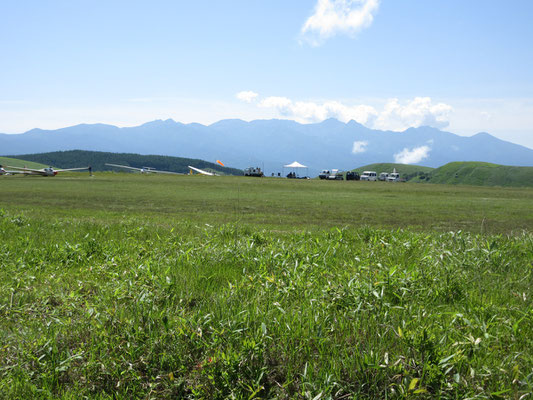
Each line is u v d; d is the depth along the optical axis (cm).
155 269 539
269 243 842
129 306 398
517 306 404
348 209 2230
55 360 308
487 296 436
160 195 3030
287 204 2472
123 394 281
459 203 2781
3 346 335
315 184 5909
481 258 582
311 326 336
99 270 583
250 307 385
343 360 291
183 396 283
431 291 437
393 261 615
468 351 300
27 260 655
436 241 776
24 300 451
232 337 320
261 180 6944
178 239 870
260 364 299
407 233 962
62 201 2400
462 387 264
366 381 277
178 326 342
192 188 4078
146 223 1229
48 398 269
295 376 292
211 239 862
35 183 4625
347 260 630
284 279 486
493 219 1827
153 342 321
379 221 1702
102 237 897
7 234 912
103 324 359
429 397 262
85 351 323
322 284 475
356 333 330
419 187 5806
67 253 683
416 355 293
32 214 1608
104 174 8438
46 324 374
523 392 262
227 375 283
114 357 309
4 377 295
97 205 2184
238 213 1908
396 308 382
